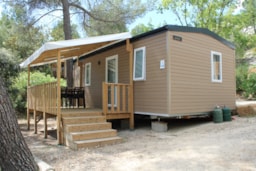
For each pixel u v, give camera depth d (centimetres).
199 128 739
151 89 786
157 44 769
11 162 315
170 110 724
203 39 855
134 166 421
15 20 1380
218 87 909
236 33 2147
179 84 755
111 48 998
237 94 1862
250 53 2375
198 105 816
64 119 667
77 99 1146
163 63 743
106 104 772
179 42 766
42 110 815
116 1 1427
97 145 611
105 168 424
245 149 460
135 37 847
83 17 1472
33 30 1414
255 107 1002
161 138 650
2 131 308
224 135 598
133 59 866
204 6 2203
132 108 832
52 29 1692
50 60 954
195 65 815
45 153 564
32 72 1867
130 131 799
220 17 2175
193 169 382
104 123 695
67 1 1336
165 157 457
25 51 2002
